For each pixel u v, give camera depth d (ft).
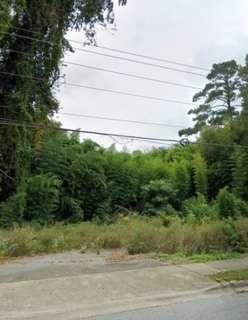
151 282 37.14
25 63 75.41
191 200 93.71
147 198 96.53
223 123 117.08
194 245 50.14
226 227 53.11
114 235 54.90
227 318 28.40
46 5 75.61
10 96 75.00
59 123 92.02
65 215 87.86
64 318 28.55
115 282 36.47
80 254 48.83
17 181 77.51
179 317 28.68
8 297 31.60
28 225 69.67
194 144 114.42
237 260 46.09
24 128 76.18
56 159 88.12
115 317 28.81
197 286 36.86
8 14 65.92
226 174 98.94
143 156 109.50
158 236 51.01
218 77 187.62
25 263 42.80
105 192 93.61
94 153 94.94
